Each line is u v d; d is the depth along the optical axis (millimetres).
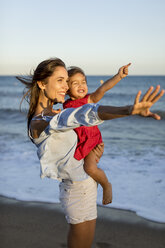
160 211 4613
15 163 7445
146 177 6348
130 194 5336
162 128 13758
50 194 5395
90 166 2232
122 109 1295
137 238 3840
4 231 3994
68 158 2025
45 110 1978
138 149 9516
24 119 17594
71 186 2139
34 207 4840
